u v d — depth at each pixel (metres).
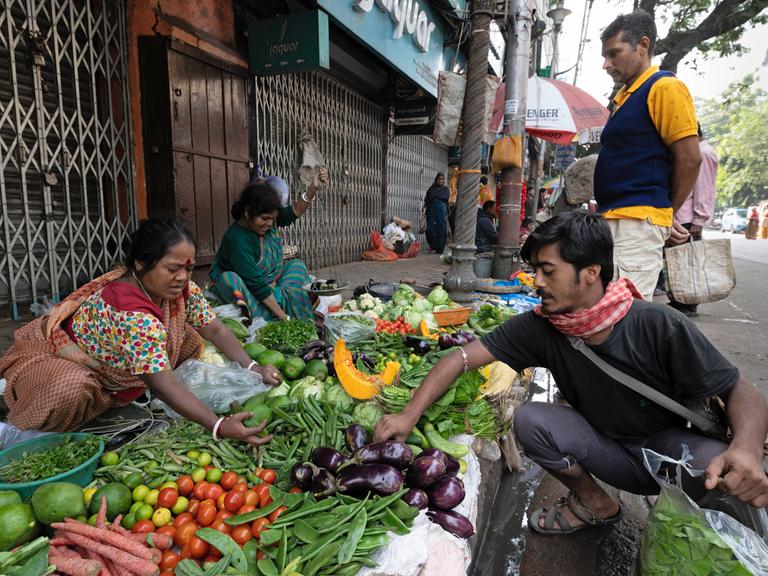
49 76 4.37
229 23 5.74
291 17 5.62
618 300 1.75
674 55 11.56
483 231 8.64
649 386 1.86
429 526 1.71
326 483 1.77
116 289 2.05
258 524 1.69
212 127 5.59
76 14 4.50
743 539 1.52
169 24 4.89
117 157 5.04
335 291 4.52
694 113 2.89
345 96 9.31
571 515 2.34
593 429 2.13
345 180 9.64
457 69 10.79
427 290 6.38
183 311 2.43
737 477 1.52
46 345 2.26
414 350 3.10
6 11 4.02
